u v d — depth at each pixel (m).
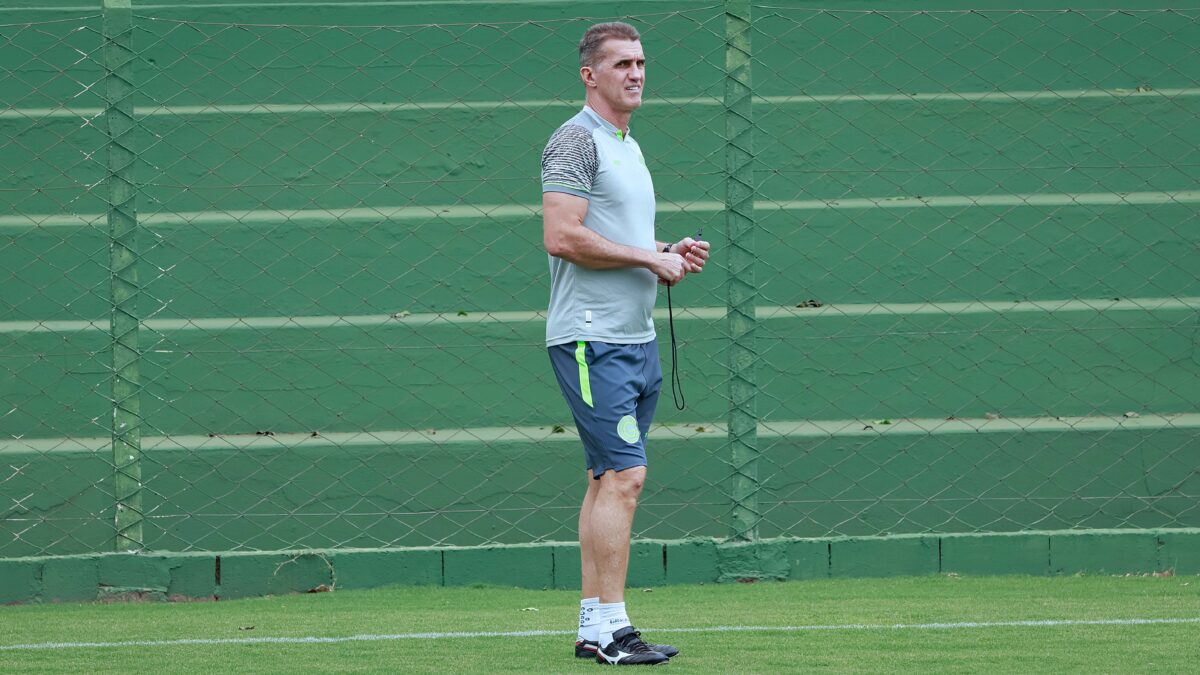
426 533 21.48
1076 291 22.45
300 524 21.30
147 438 21.52
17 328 21.48
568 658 14.77
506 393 22.02
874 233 22.36
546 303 22.27
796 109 22.50
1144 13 22.59
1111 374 22.28
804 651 15.05
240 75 22.27
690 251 14.59
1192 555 20.83
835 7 22.81
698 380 22.14
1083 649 15.07
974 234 22.41
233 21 22.25
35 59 21.92
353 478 21.47
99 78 22.08
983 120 22.73
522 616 18.00
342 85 22.41
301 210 22.09
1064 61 22.97
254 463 21.31
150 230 21.75
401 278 22.12
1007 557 20.81
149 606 19.61
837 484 21.77
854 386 22.11
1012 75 22.92
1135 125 22.81
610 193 14.07
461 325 21.97
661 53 22.55
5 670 14.48
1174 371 22.31
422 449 21.56
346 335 21.84
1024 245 22.44
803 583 20.42
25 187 21.78
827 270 22.36
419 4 22.55
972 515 21.80
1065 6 23.27
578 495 21.69
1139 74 23.03
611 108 14.22
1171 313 22.30
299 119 22.20
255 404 21.73
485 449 21.62
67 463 20.98
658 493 21.55
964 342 22.20
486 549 20.59
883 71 22.80
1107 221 22.48
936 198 22.59
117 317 20.38
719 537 21.27
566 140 14.00
